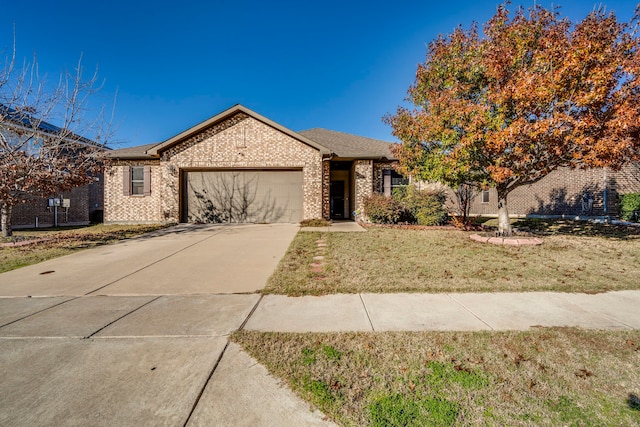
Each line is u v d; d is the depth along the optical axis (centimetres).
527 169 785
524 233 995
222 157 1400
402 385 244
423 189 1394
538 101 668
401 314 382
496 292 462
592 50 629
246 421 207
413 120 949
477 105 755
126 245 887
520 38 767
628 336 321
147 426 203
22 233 1155
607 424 204
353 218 1578
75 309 407
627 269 585
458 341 312
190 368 268
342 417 210
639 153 774
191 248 834
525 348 298
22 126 980
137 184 1512
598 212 1474
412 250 765
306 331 337
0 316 382
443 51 884
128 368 269
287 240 944
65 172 932
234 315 385
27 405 223
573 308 400
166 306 418
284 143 1399
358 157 1437
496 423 204
